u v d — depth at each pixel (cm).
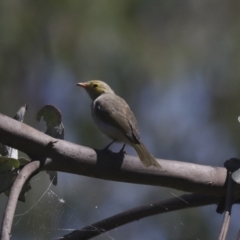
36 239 902
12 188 405
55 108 501
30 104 948
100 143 965
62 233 919
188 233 961
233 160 480
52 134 502
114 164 500
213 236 954
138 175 508
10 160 444
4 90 930
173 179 520
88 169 493
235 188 524
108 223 506
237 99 1061
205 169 530
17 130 463
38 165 461
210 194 536
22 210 901
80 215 946
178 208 532
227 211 435
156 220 970
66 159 480
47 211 916
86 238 490
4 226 359
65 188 951
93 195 977
